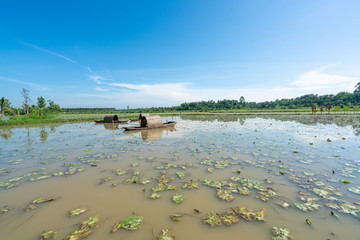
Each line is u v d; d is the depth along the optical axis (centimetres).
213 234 282
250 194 399
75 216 331
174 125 1773
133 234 283
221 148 820
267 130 1376
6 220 324
